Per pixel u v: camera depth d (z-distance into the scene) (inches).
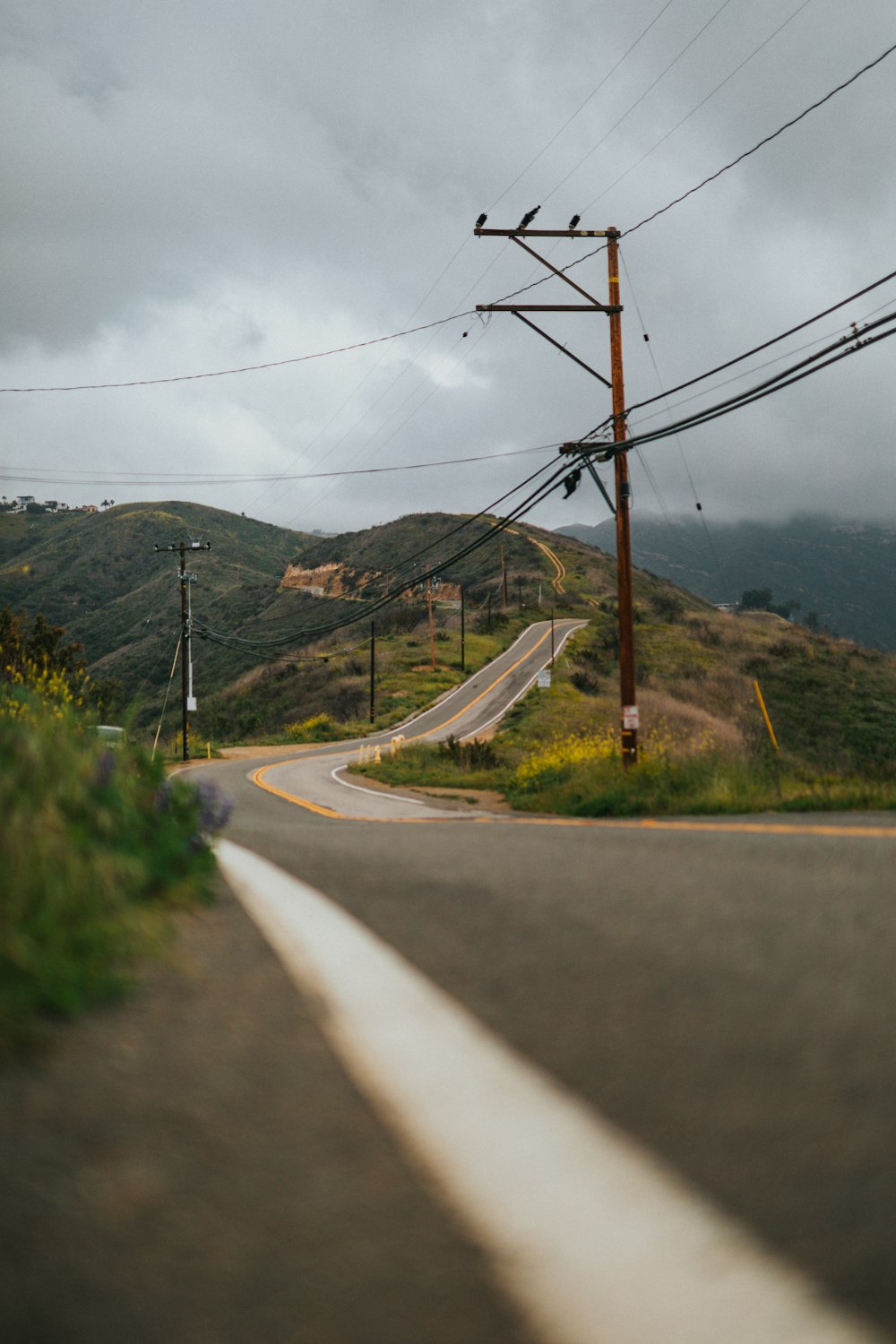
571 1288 61.2
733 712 2437.3
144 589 6683.1
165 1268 62.2
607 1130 86.7
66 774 194.9
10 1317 55.8
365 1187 74.9
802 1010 120.5
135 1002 119.5
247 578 7012.8
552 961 150.9
